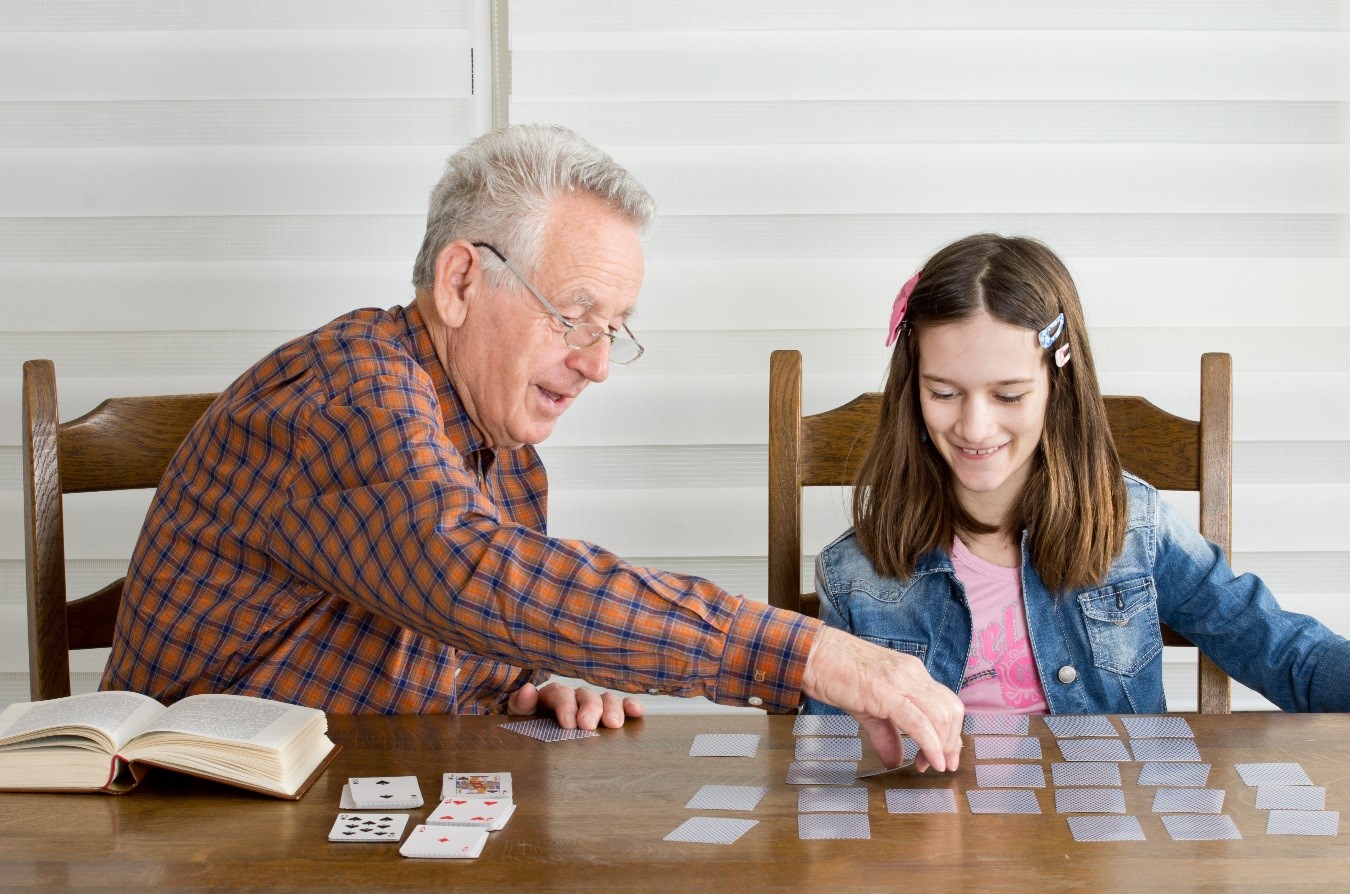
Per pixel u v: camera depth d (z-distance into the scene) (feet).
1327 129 7.34
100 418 5.93
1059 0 7.25
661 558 7.66
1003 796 3.93
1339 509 7.57
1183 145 7.32
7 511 7.61
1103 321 7.43
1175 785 4.01
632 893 3.31
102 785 3.99
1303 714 4.68
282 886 3.37
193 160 7.36
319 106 7.35
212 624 4.94
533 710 5.06
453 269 4.94
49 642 5.74
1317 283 7.39
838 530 7.70
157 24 7.30
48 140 7.37
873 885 3.34
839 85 7.30
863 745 4.41
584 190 4.91
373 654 5.04
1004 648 5.87
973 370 5.32
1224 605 5.75
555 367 5.02
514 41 7.27
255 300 7.45
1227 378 6.05
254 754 3.95
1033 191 7.36
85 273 7.44
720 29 7.29
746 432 7.53
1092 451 5.68
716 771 4.18
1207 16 7.27
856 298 7.44
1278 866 3.44
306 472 4.66
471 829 3.64
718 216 7.39
